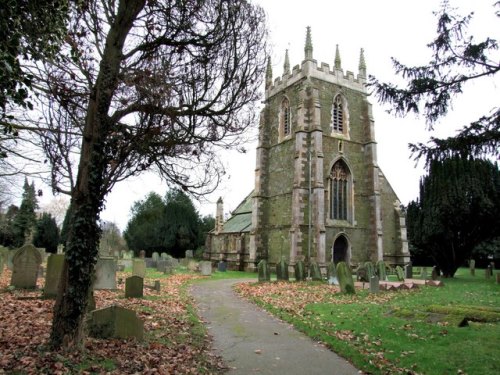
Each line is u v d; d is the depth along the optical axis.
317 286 19.56
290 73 35.22
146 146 6.76
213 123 7.61
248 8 7.46
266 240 34.53
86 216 6.28
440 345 7.68
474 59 8.45
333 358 7.29
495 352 6.99
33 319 8.54
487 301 14.21
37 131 6.41
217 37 7.11
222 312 12.34
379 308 12.33
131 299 12.30
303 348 7.98
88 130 6.59
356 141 34.19
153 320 9.44
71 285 6.16
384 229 34.91
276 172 34.84
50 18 5.71
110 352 6.46
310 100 32.38
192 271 30.58
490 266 28.19
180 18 6.93
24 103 5.41
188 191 7.94
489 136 7.68
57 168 6.61
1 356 5.78
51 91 6.23
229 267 41.28
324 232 29.52
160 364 6.24
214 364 6.75
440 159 8.20
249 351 7.74
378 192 33.12
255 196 35.41
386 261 34.25
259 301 14.57
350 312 11.66
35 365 5.44
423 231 27.19
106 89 6.43
